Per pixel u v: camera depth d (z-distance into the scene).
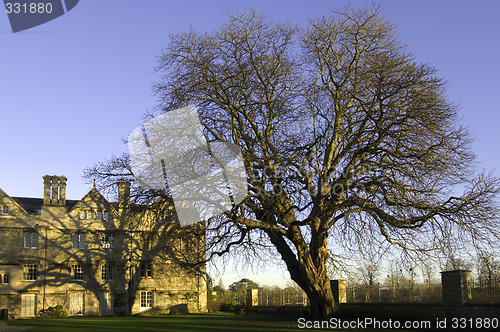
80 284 52.66
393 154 29.19
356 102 31.92
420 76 28.52
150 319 39.94
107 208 54.94
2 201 51.47
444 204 28.42
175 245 39.47
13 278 50.34
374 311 32.56
